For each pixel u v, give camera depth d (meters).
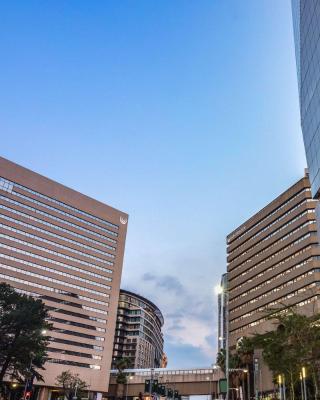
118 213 173.88
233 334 129.88
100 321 153.25
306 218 111.31
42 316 70.62
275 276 117.38
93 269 157.25
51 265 145.25
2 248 134.25
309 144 61.69
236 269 138.62
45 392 133.12
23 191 145.12
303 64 65.81
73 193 160.38
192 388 123.88
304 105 65.00
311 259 105.94
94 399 141.00
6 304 67.38
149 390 67.50
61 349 139.12
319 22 57.47
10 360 69.31
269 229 126.50
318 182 57.44
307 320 52.44
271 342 59.44
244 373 89.88
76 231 156.62
